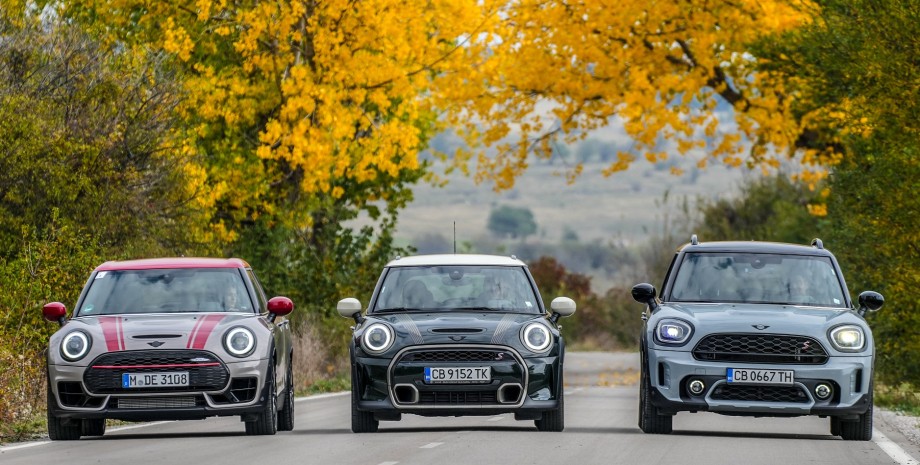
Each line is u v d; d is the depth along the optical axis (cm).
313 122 6550
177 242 5484
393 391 3322
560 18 7750
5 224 4462
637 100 7788
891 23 4431
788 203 10606
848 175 5978
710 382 3294
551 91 8012
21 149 4456
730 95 7956
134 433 3581
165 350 3241
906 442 3344
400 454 2900
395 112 7231
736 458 2869
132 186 5078
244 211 6600
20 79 4803
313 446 3095
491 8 7575
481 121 8181
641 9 7650
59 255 4241
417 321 3403
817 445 3194
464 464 2717
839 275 3606
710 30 7600
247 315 3462
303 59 6694
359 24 6588
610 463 2747
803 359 3303
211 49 6512
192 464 2741
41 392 4081
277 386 3450
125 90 5181
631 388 6297
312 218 7100
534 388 3347
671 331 3347
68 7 6288
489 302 3559
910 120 4416
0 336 3803
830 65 5053
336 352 6912
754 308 3456
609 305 14262
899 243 4581
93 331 3291
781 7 7162
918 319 4650
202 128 6122
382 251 7500
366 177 6719
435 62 7119
